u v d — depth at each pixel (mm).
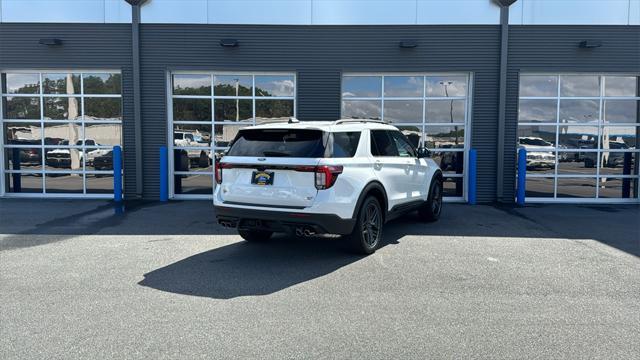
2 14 11797
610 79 11883
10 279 5488
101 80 12023
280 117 12039
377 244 6820
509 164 11781
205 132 12094
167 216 9539
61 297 4895
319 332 4062
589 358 3615
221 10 11719
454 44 11664
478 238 7672
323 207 5887
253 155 6270
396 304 4719
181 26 11750
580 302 4809
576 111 11883
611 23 11609
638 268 6031
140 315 4422
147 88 11859
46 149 12266
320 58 11766
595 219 9367
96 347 3771
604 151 11977
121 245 7141
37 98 12148
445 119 11945
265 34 11758
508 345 3828
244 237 7254
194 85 12039
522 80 11820
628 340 3924
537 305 4719
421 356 3643
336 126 6336
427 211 8820
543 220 9234
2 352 3680
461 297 4930
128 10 11719
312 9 11688
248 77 12000
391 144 7527
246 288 5188
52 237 7656
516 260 6371
